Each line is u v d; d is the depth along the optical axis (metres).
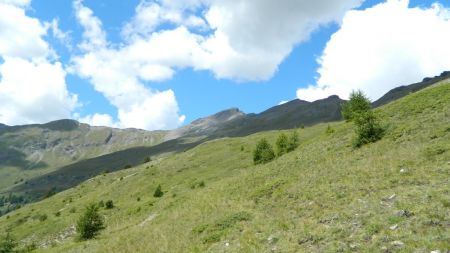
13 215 115.75
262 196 34.22
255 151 66.38
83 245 41.78
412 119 41.72
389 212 18.91
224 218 29.62
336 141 47.41
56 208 106.25
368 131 40.38
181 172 93.12
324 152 44.22
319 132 103.25
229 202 35.59
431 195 19.53
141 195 84.38
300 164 42.72
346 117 56.94
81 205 94.25
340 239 17.89
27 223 97.31
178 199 51.06
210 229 28.41
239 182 44.44
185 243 27.61
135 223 48.53
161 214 44.06
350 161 35.28
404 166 27.42
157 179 92.69
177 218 37.00
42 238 73.56
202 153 107.88
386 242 15.97
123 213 67.06
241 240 23.23
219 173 79.38
